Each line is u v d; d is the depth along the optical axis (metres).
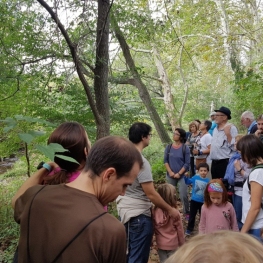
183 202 5.50
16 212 1.44
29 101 6.12
